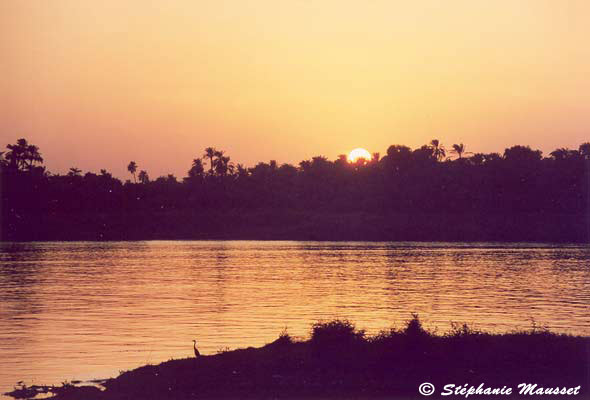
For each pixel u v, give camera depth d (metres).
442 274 77.94
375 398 21.62
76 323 41.59
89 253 120.50
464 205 163.75
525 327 38.44
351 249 130.25
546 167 160.88
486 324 40.28
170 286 65.94
